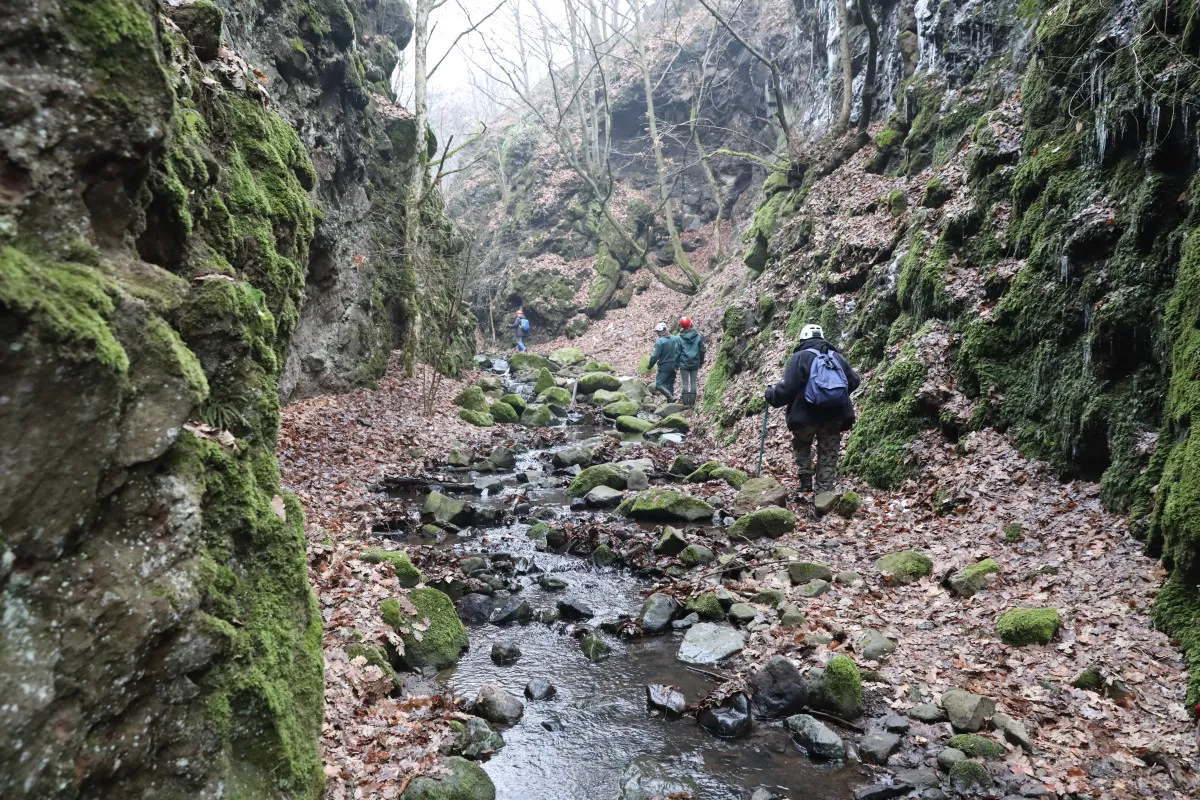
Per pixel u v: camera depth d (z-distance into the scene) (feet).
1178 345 18.28
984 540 20.92
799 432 26.99
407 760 12.42
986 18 38.93
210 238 9.95
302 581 9.34
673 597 20.42
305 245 14.99
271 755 7.79
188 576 6.64
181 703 6.64
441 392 51.85
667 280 79.25
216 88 12.30
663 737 14.47
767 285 48.21
